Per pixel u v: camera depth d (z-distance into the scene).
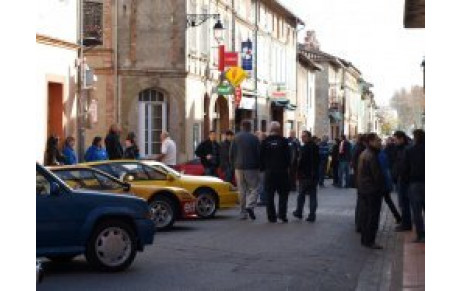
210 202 22.59
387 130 159.75
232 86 40.91
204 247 16.12
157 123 37.59
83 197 12.74
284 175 21.16
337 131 96.62
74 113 29.02
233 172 28.84
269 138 21.27
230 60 40.69
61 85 27.72
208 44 41.28
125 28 36.78
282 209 21.34
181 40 37.53
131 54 36.88
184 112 37.66
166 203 19.31
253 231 19.02
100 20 35.53
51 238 12.41
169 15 37.41
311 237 17.86
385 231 19.62
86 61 36.56
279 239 17.45
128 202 13.16
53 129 27.69
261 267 13.60
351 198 30.78
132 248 13.20
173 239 17.44
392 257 15.03
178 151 37.56
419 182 16.67
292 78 65.12
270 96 55.91
